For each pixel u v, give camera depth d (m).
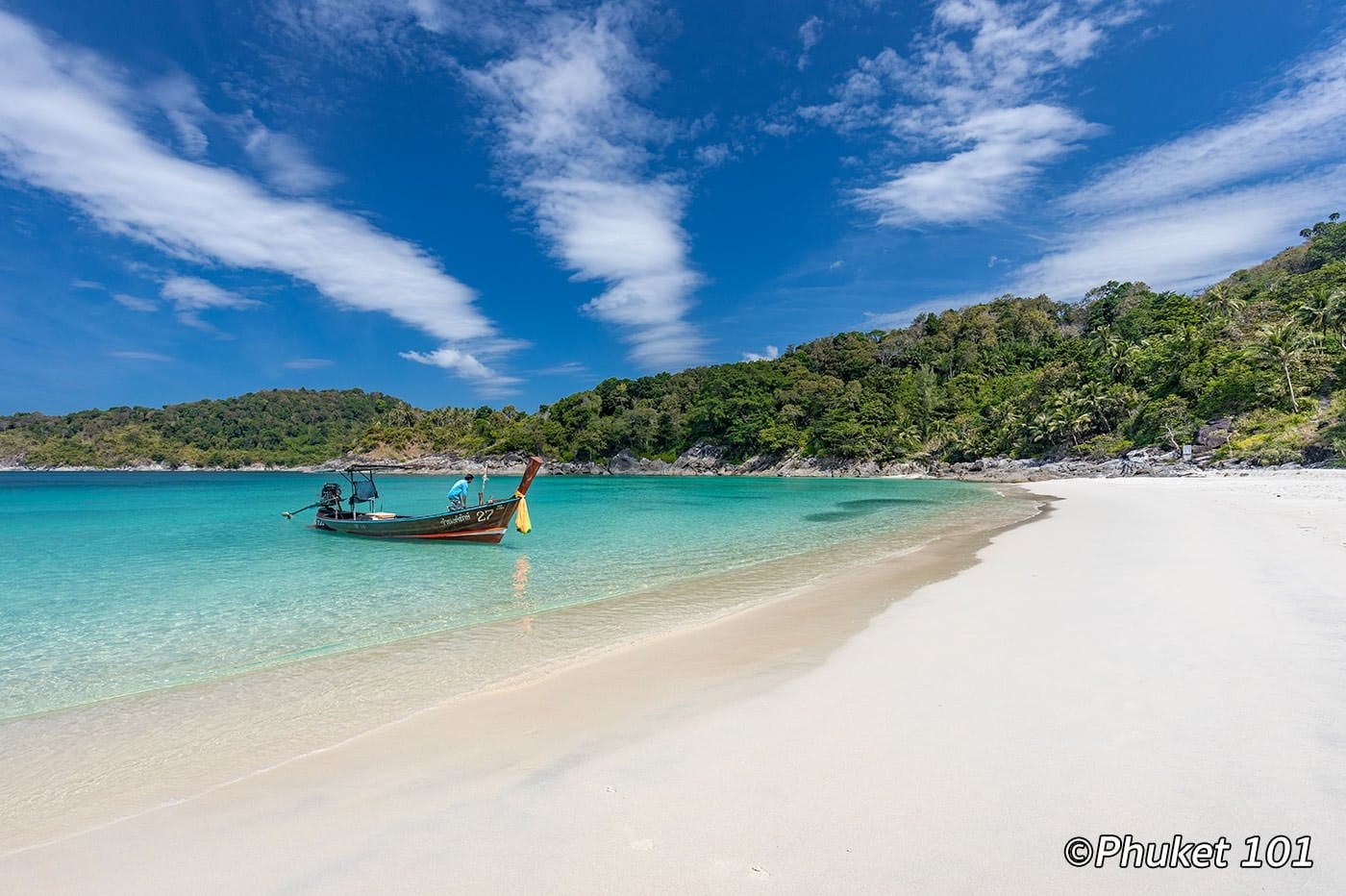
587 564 16.28
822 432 102.75
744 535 22.56
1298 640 6.61
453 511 20.44
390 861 3.62
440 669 7.81
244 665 8.40
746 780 4.35
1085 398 76.12
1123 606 8.58
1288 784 3.91
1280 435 51.69
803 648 7.76
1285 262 108.31
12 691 7.51
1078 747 4.53
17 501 44.75
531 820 3.99
